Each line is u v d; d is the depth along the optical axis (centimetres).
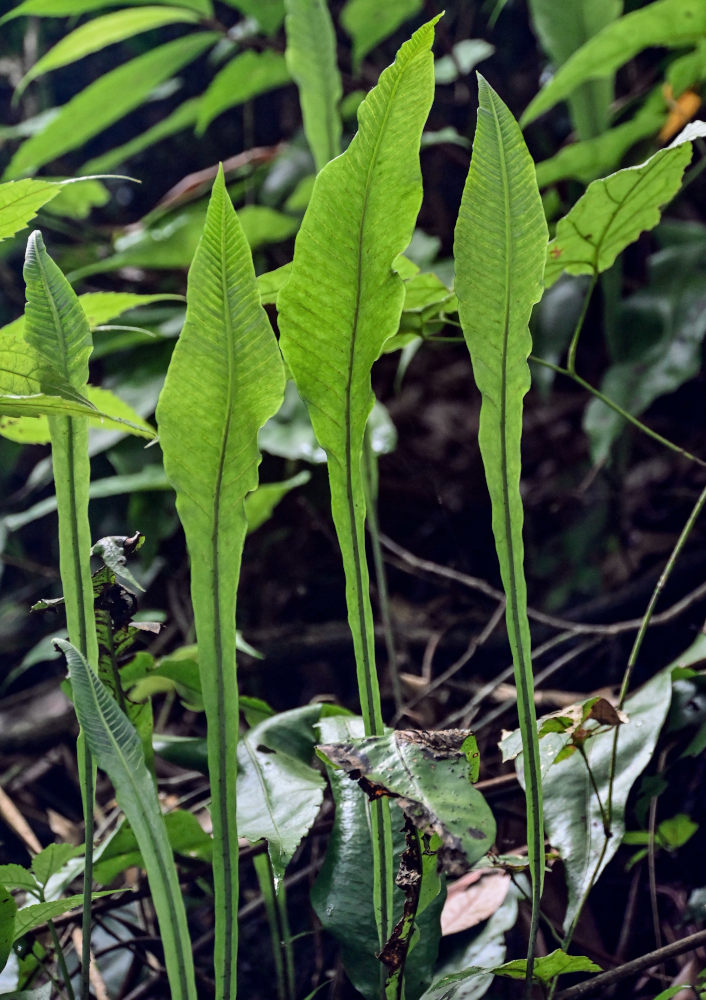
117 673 115
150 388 218
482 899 129
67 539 106
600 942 141
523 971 112
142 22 237
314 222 100
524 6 309
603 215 122
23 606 271
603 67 176
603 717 114
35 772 212
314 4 150
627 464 227
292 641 226
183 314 229
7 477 286
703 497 126
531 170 101
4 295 322
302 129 273
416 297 126
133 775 102
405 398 266
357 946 116
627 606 210
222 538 102
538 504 247
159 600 245
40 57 370
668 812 155
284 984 136
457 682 198
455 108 299
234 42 240
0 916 114
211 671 102
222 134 349
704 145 221
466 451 261
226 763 102
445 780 100
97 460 256
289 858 117
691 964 133
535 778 104
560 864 135
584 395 254
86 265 300
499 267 101
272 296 123
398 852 117
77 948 141
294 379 102
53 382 105
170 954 101
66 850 123
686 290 188
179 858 138
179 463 101
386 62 317
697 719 133
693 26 167
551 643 171
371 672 104
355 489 103
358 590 103
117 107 246
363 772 100
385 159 100
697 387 240
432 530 260
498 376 102
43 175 357
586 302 130
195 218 228
